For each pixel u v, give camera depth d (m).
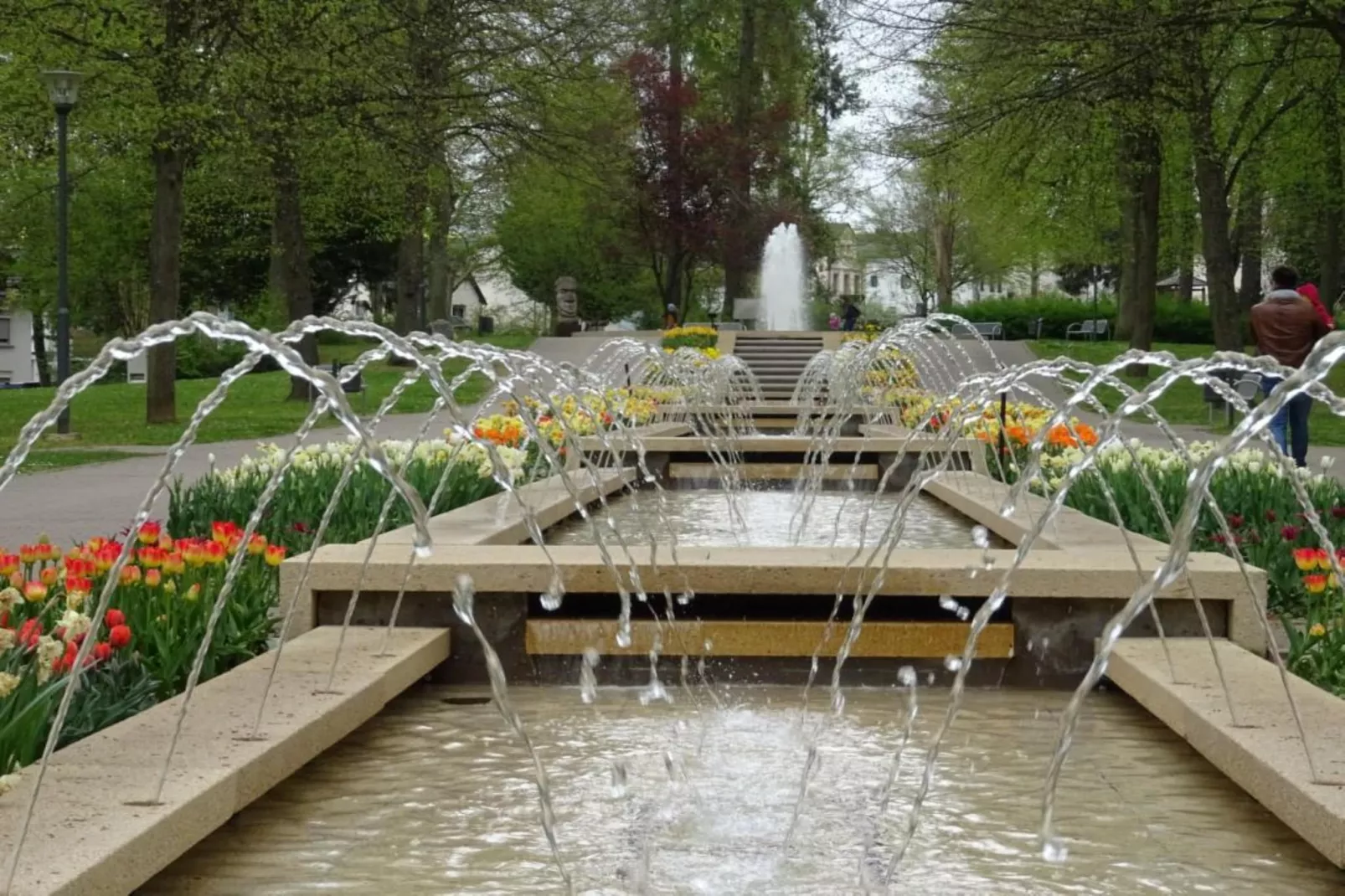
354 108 23.20
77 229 39.03
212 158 25.03
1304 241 37.84
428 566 5.42
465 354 5.30
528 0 25.05
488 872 3.38
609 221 49.62
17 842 2.87
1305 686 4.48
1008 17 20.33
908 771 4.29
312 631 5.37
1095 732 4.74
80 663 3.30
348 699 4.28
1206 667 4.77
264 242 38.12
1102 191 28.00
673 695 5.29
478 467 9.59
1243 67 23.25
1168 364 4.16
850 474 13.59
